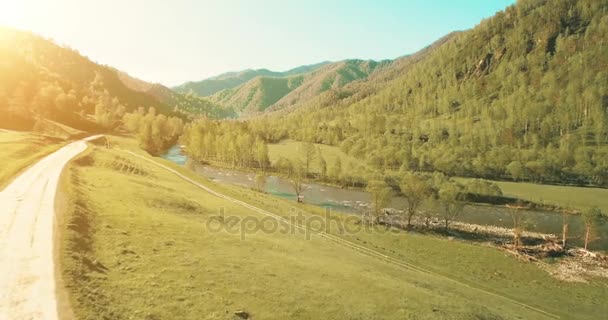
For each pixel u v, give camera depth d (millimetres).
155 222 43344
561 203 108688
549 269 62125
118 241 34250
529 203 108625
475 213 99812
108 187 56250
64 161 71438
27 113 136125
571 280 58281
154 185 68812
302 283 34344
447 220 83938
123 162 85000
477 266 60688
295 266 39219
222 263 35031
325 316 28734
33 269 25031
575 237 80750
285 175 148375
